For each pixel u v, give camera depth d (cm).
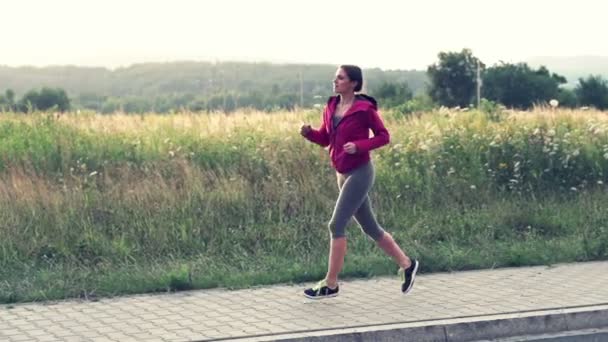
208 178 1500
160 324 1010
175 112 2041
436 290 1142
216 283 1166
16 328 999
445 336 999
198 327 998
